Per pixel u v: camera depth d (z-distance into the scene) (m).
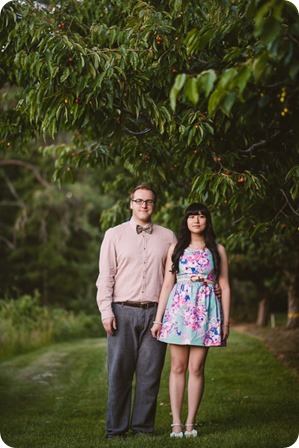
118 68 4.48
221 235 8.44
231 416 5.79
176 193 7.77
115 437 4.83
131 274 4.78
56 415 6.32
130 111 5.04
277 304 21.98
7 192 22.78
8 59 5.41
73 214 20.56
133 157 5.80
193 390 4.75
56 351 12.66
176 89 3.03
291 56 3.01
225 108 3.08
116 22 5.77
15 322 14.48
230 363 9.33
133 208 4.87
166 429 5.29
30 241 23.39
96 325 19.16
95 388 7.89
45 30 4.82
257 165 5.45
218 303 4.76
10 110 6.08
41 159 19.08
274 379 7.96
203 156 5.15
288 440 4.60
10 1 5.11
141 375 4.84
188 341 4.63
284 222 5.31
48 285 23.20
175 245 4.81
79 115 4.56
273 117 3.79
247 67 3.00
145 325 4.79
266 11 2.96
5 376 8.95
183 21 4.73
